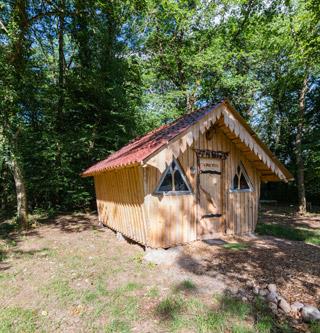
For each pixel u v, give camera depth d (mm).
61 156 11703
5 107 9094
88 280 4793
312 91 16031
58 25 12406
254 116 18953
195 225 6672
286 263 5293
